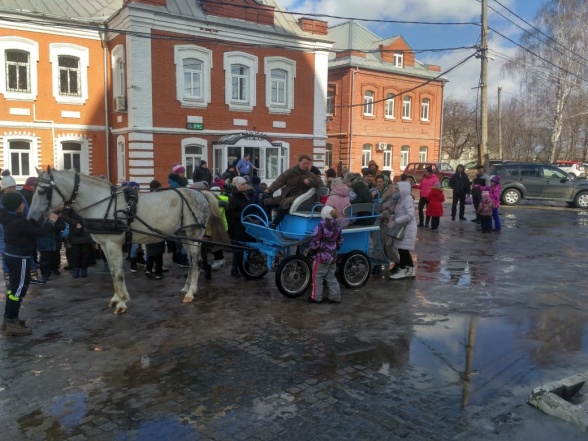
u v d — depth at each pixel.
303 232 8.34
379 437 4.22
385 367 5.64
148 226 7.52
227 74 22.53
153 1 20.33
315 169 10.73
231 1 22.44
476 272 10.39
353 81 35.19
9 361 5.77
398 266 9.78
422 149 39.97
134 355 5.94
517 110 54.72
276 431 4.31
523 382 5.29
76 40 21.73
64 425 4.41
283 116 24.53
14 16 20.20
